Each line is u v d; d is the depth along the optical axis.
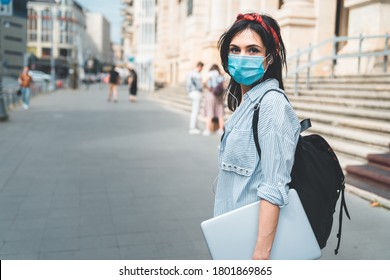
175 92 23.84
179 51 29.47
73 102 21.81
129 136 10.62
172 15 32.00
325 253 3.84
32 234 4.27
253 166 1.82
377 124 7.27
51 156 8.02
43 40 122.06
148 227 4.52
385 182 5.53
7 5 12.04
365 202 5.23
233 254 1.76
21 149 8.63
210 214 4.96
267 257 1.70
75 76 38.25
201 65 11.22
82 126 12.29
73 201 5.36
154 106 20.38
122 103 21.98
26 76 17.06
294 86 12.07
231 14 19.77
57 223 4.59
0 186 5.95
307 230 1.80
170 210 5.08
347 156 6.91
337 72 13.18
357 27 12.48
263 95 1.83
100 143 9.53
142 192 5.80
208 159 8.03
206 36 21.83
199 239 4.23
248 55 1.89
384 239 4.16
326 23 14.81
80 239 4.17
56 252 3.87
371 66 11.64
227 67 2.04
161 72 34.72
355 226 4.48
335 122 8.34
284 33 15.11
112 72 22.61
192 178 6.61
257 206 1.76
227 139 1.93
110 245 4.05
